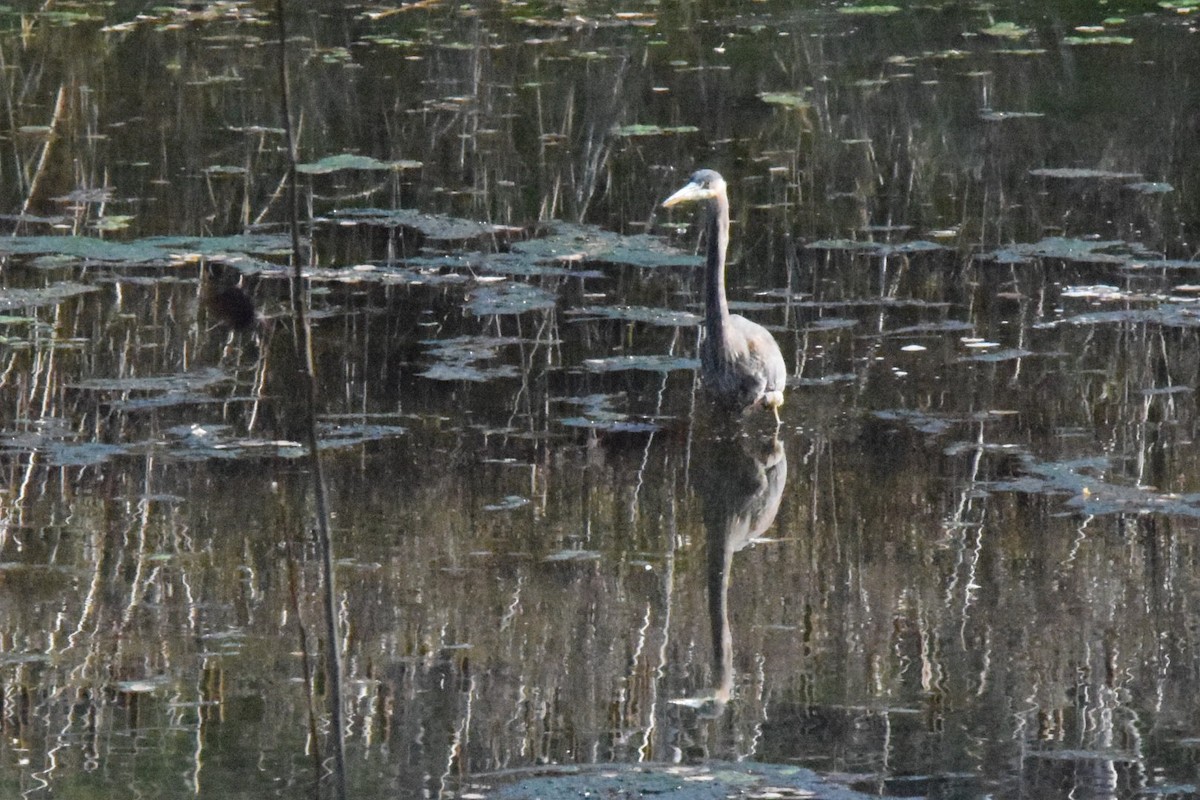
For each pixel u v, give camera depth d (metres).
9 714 7.96
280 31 5.99
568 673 8.46
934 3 29.73
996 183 18.80
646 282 15.76
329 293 15.32
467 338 14.16
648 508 10.79
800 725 7.89
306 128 21.42
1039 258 16.17
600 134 21.12
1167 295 15.03
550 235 17.11
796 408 12.62
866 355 13.74
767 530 10.45
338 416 12.41
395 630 8.98
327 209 17.94
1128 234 16.88
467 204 18.19
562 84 23.81
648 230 17.38
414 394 12.91
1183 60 24.88
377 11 29.27
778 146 20.50
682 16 28.86
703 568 9.85
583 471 11.42
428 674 8.44
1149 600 9.32
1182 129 21.03
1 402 12.50
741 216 17.69
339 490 11.02
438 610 9.24
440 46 26.30
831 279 15.73
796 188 18.72
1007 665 8.55
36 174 19.12
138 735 7.77
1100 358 13.49
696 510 10.75
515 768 7.39
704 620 9.14
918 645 8.78
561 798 7.08
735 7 29.69
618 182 19.06
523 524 10.48
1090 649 8.73
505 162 19.88
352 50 26.22
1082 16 28.47
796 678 8.41
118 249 16.25
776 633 8.97
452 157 20.08
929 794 7.15
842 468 11.43
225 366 13.41
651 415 12.54
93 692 8.24
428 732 7.79
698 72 24.50
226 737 7.75
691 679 8.41
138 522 10.44
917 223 17.42
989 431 12.05
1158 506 10.69
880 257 16.30
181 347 13.78
